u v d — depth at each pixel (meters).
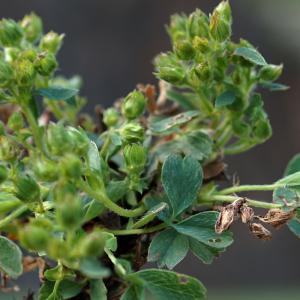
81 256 0.26
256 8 1.12
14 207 0.29
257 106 0.31
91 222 0.30
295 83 1.09
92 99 1.02
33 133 0.30
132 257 0.30
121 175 0.31
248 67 0.31
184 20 0.32
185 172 0.29
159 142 0.32
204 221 0.29
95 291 0.28
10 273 0.28
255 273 1.00
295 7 1.12
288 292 1.00
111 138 0.30
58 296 0.29
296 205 0.29
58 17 1.04
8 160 0.28
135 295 0.28
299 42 1.11
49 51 0.31
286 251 1.03
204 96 0.31
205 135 0.31
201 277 1.00
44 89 0.30
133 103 0.30
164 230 0.29
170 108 0.33
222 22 0.30
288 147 1.06
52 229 0.27
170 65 0.31
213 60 0.30
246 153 1.05
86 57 1.03
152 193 0.30
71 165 0.27
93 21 1.04
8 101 0.30
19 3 1.02
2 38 0.31
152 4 1.06
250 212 0.29
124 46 1.05
